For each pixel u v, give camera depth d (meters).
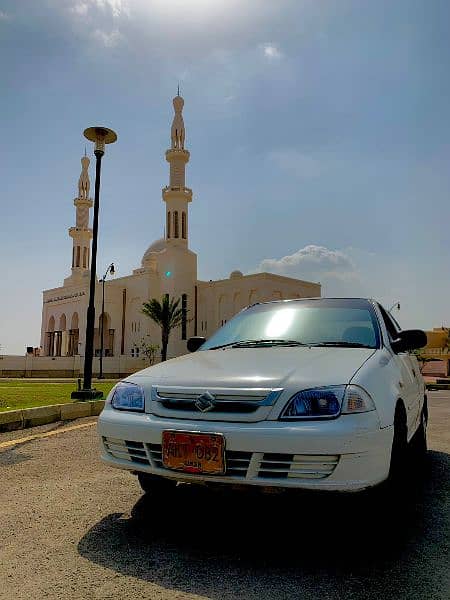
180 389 3.15
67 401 11.71
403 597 2.37
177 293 57.75
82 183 71.69
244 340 4.39
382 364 3.51
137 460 3.22
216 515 3.62
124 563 2.78
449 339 51.75
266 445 2.75
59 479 4.64
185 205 60.50
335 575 2.62
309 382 2.92
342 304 4.68
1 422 7.46
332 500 3.90
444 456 5.98
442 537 3.17
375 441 2.82
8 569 2.71
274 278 54.59
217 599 2.37
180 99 61.72
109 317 61.34
